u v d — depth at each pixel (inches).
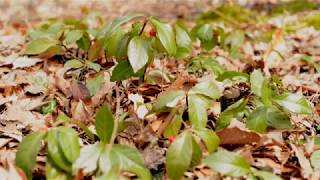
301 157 25.8
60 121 24.3
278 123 27.9
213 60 38.6
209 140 23.6
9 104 31.7
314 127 30.5
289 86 37.4
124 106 30.8
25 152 22.6
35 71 37.5
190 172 24.5
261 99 28.4
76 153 22.2
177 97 26.9
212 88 26.4
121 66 29.9
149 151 25.6
